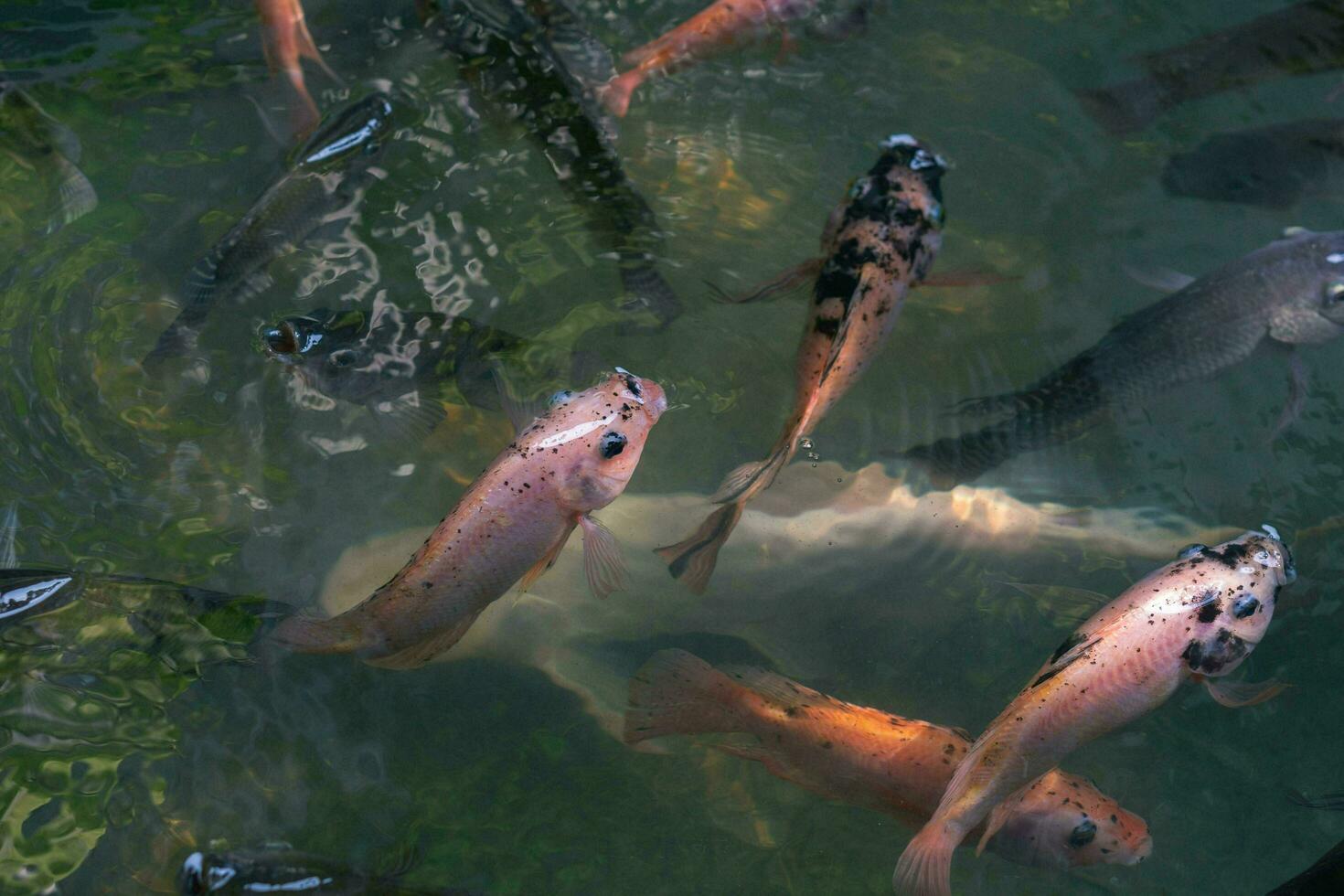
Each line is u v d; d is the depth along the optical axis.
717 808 1.36
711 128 1.67
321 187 1.54
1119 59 1.75
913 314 1.59
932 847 1.25
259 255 1.51
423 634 1.30
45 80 1.66
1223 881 1.35
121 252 1.55
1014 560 1.46
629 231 1.58
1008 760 1.27
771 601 1.43
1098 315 1.58
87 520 1.42
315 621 1.32
